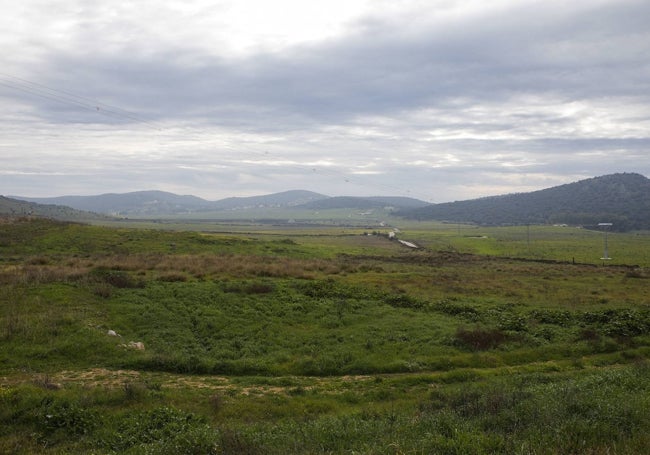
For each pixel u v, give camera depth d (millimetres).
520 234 169500
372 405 14922
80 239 64625
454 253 87250
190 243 67062
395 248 100938
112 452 10234
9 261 46031
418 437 9648
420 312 27438
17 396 12797
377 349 20938
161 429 11648
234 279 33188
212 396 14961
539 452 8180
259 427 11898
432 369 19312
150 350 19500
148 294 27125
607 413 10148
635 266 67562
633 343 22922
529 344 22297
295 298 28281
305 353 20438
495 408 11680
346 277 39875
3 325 20000
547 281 44812
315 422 12141
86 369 17359
